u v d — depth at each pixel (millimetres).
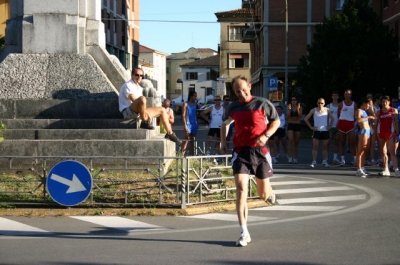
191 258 7238
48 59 14148
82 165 10586
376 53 37562
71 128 13578
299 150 26984
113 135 13086
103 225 9500
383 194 13055
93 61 14133
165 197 10945
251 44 70062
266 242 8141
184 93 121438
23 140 12828
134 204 10703
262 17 58500
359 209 11023
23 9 14242
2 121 13664
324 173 17328
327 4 55688
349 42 37531
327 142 19156
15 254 7473
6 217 10203
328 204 11727
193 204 10914
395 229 9031
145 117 13016
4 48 14727
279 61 56500
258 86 64562
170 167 11867
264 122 8141
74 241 8266
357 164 16609
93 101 13883
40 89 14031
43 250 7699
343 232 8812
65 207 10648
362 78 37562
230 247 7852
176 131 41438
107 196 10945
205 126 55344
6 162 12742
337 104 19922
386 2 47156
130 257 7297
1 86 14062
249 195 11734
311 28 56031
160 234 8758
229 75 77500
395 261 7055
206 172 11234
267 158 8156
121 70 14648
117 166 12664
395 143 16500
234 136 8242
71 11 14188
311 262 7016
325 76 37719
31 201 10820
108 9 55594
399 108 20812
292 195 13016
